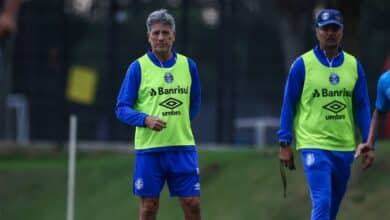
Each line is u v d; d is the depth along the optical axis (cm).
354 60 3031
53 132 7669
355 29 4897
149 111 2997
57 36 7719
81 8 8012
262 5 7844
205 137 7875
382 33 7588
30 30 7744
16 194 5875
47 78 7694
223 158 5641
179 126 3009
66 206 5669
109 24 7619
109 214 5416
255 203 4966
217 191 5256
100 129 7638
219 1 7206
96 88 7694
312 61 3006
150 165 3022
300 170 5031
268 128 7350
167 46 2984
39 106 7694
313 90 3002
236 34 7544
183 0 7350
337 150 3022
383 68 7512
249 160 5469
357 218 4578
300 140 3038
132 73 2997
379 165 4812
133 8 7650
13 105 7656
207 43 7869
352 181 4747
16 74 7706
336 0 4897
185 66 3019
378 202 4606
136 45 7594
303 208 4784
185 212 3064
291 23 7538
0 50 2448
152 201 3050
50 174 6019
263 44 7806
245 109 7725
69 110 7275
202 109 7894
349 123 3034
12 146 6812
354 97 3042
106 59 7900
